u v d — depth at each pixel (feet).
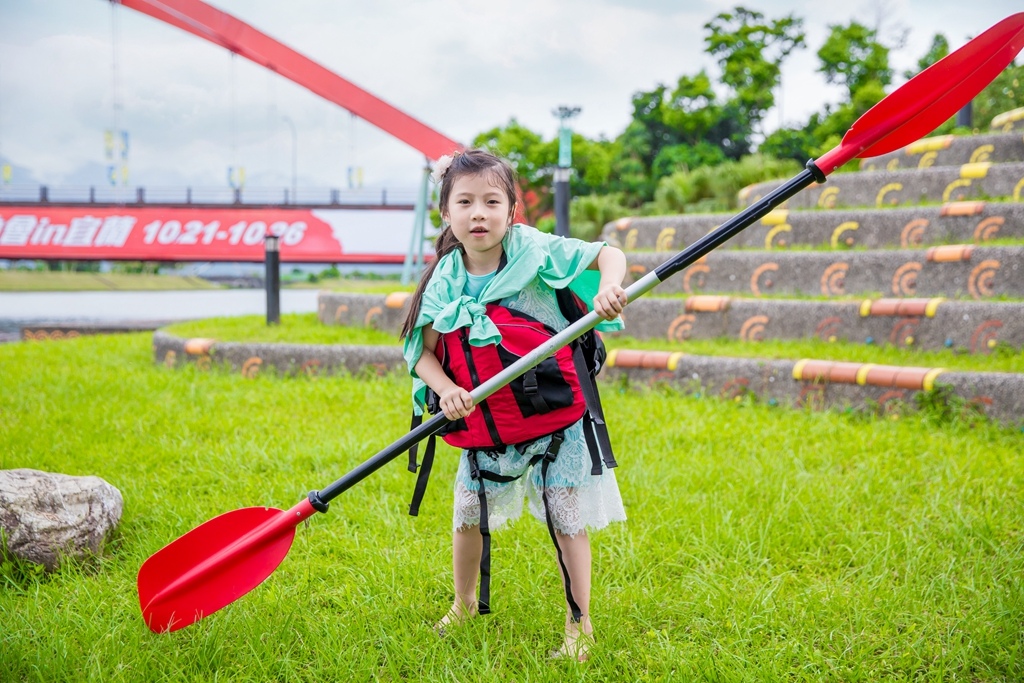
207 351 20.47
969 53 7.42
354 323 23.48
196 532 7.95
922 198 25.67
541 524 10.09
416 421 8.02
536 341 7.30
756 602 8.15
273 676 7.29
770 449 13.30
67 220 63.31
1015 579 8.39
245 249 63.16
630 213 37.86
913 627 7.71
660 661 7.18
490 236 7.20
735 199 35.19
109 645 7.47
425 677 7.02
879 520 10.21
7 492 9.16
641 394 17.58
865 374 15.38
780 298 20.22
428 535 10.21
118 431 14.69
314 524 10.56
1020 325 16.85
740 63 57.57
